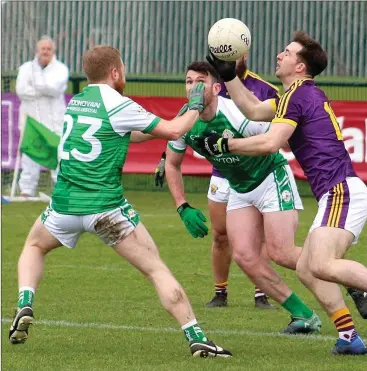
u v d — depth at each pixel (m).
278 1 61.81
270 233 21.97
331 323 23.27
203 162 47.97
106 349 20.08
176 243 35.75
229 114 21.14
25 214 42.78
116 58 19.23
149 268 18.94
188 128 18.95
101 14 63.62
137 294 26.77
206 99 21.00
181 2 63.12
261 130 21.19
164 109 47.44
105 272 30.34
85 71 19.30
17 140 47.56
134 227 18.86
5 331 21.86
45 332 21.73
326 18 61.78
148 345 20.47
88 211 18.69
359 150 46.62
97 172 18.70
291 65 20.05
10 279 28.75
